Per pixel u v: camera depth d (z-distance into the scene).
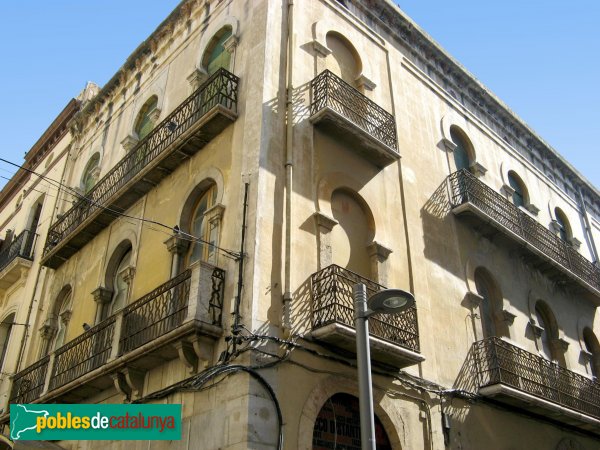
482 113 18.61
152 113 15.17
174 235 11.34
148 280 11.80
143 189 13.22
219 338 8.95
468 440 11.27
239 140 10.90
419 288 12.09
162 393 9.58
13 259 17.98
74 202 16.56
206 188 11.67
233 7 13.61
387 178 12.85
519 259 15.98
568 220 20.72
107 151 17.17
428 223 13.41
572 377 14.26
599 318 18.78
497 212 15.10
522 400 12.34
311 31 12.93
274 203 9.93
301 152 10.88
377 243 11.46
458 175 14.88
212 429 8.34
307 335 9.21
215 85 11.73
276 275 9.36
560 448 13.66
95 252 14.50
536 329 15.05
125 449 9.94
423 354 11.35
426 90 16.11
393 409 10.09
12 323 16.89
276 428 8.13
